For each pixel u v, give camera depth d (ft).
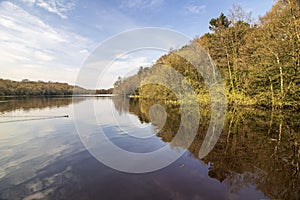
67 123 35.91
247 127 28.89
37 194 10.78
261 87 52.21
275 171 13.44
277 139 21.76
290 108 44.86
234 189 11.18
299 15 41.34
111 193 10.78
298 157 15.99
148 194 10.67
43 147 20.11
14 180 12.47
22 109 66.85
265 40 48.14
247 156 16.56
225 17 73.05
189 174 13.25
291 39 42.19
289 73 44.50
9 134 26.86
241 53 58.65
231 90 64.54
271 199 10.18
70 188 11.39
